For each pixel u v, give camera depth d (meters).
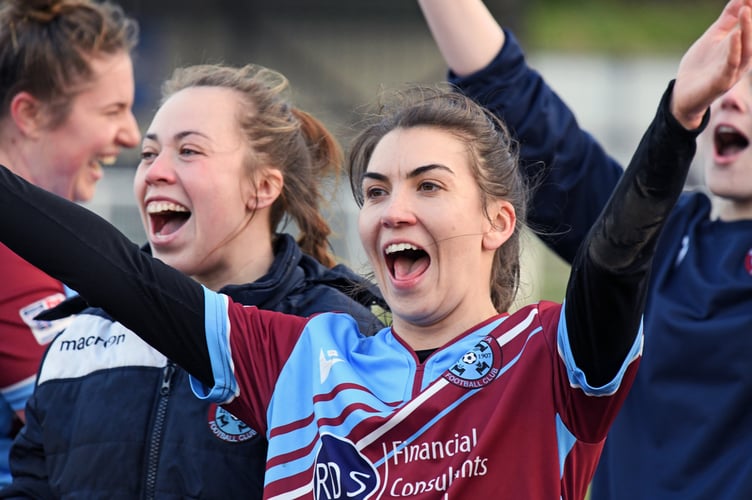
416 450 6.63
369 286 8.62
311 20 38.34
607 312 6.27
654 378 9.22
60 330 9.46
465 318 7.09
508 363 6.79
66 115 10.25
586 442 6.58
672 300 9.38
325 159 9.52
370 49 38.53
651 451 9.17
